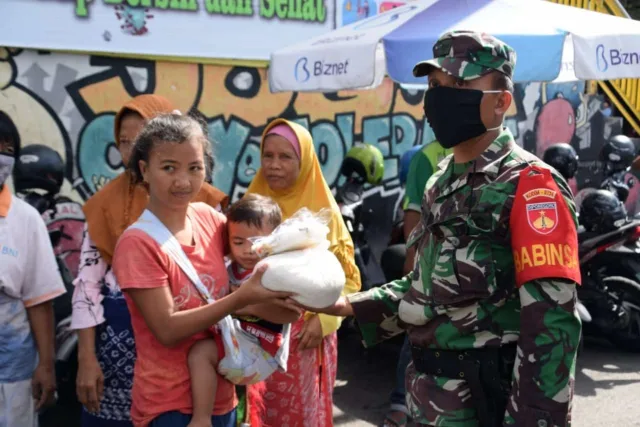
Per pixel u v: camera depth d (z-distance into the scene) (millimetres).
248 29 5871
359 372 5316
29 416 2963
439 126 2236
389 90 6941
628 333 5773
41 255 2938
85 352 2820
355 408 4668
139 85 5418
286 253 2082
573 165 5527
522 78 3916
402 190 7137
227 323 2189
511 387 2143
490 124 2186
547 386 1987
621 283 5566
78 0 5008
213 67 5773
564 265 2004
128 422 2873
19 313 2902
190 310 2064
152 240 2086
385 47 4027
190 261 2160
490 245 2141
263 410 2957
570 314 2016
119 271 2072
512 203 2102
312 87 4480
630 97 9180
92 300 2830
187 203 2154
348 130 6711
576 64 4043
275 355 2273
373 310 2473
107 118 5289
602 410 4668
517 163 2146
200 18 5594
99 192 2939
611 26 4363
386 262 5062
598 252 5355
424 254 2307
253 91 6020
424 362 2299
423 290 2279
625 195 6391
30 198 4469
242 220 2307
